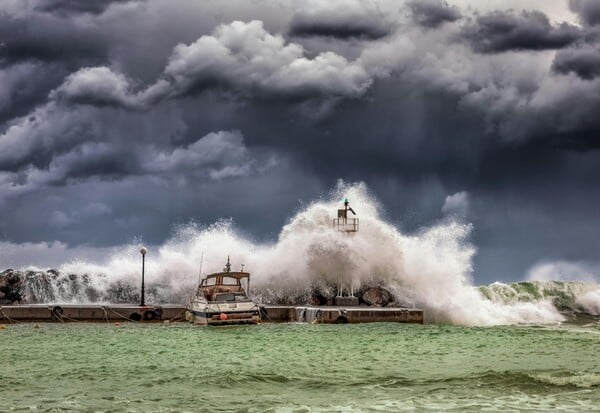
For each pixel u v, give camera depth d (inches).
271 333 1978.3
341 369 1371.8
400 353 1579.7
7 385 1228.5
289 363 1454.2
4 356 1571.1
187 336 1921.8
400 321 2269.9
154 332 2022.6
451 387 1178.0
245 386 1210.6
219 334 1963.6
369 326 2148.1
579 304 3065.9
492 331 2004.2
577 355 1523.1
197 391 1171.3
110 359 1523.1
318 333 1969.7
